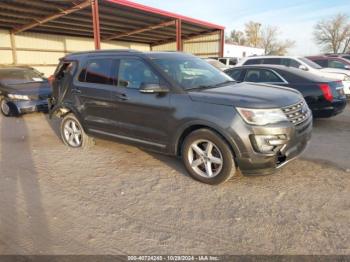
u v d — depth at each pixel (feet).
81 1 47.19
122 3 49.26
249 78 24.98
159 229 9.97
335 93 22.27
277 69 23.97
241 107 11.69
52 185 13.56
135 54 15.21
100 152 18.08
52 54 73.61
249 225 10.00
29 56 68.74
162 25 66.49
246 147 11.65
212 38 78.43
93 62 17.19
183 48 85.71
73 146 19.36
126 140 15.85
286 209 10.89
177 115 13.19
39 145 20.06
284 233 9.49
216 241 9.24
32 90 29.84
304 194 11.94
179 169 15.02
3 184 13.73
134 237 9.57
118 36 78.54
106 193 12.66
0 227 10.28
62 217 10.84
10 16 54.70
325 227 9.71
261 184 12.96
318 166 14.75
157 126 14.15
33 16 55.72
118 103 15.49
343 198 11.52
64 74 18.88
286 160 12.24
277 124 11.62
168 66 14.66
